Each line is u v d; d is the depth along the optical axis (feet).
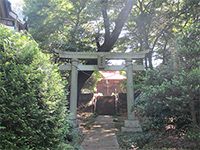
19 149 9.73
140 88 14.64
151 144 13.07
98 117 45.62
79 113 47.93
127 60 28.30
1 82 9.91
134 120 26.43
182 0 36.19
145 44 39.37
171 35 36.14
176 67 12.86
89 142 20.97
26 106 10.38
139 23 35.65
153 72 13.96
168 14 34.53
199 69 10.39
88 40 37.78
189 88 10.37
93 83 58.03
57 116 12.16
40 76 11.32
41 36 33.96
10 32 12.11
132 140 14.85
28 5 36.68
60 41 35.19
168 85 11.30
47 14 36.65
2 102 9.84
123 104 50.72
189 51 11.95
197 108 11.72
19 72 10.66
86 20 35.81
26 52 11.57
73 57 28.19
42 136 10.98
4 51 10.93
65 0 36.76
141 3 39.09
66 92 15.23
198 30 12.36
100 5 29.68
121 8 33.14
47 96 11.62
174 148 11.88
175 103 11.22
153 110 12.48
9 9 22.21
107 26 34.58
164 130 12.73
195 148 10.54
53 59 34.91
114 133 26.02
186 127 12.06
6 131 9.86
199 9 32.81
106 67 28.35
